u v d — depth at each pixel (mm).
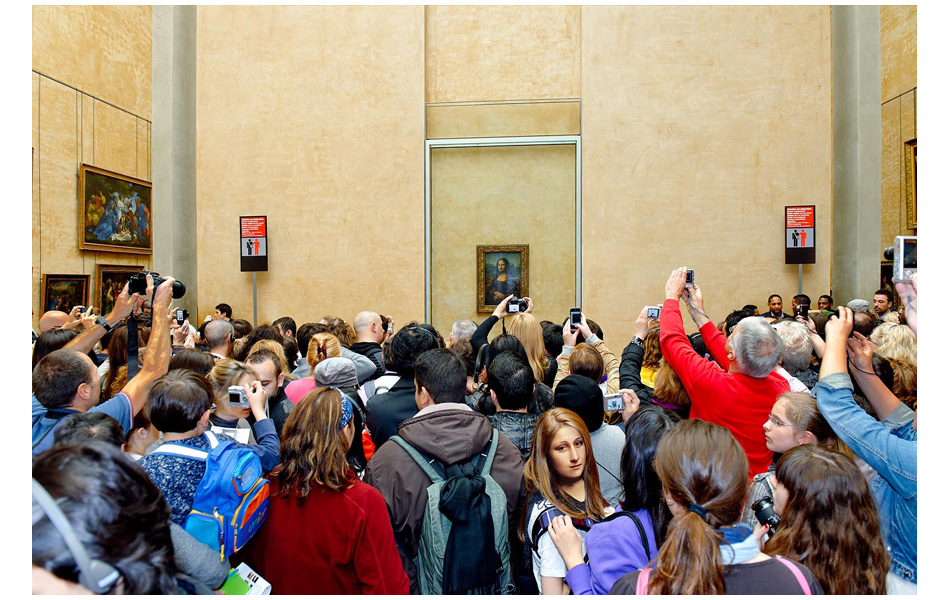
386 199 9477
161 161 8734
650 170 9070
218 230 9656
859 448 1883
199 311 9648
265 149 9617
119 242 11750
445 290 9812
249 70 9641
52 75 10195
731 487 1444
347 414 2029
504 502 2121
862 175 8172
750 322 2555
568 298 9625
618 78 9117
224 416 2607
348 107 9531
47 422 2320
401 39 9469
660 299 9008
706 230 8977
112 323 2920
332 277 9539
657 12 9086
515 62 9492
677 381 3127
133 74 12398
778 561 1409
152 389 1991
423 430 2193
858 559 1521
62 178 10391
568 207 9625
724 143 8961
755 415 2506
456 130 9570
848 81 8273
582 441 2029
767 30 8914
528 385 2537
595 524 1837
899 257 1924
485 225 9758
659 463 1557
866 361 2188
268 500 1969
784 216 8844
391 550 1944
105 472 1041
